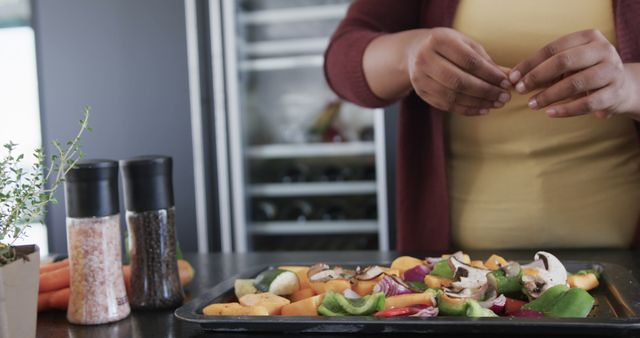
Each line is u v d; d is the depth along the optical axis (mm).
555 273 703
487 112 870
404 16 1143
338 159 2523
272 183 2551
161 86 2316
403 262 812
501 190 1064
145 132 2338
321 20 2467
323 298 664
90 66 2350
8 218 602
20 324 597
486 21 1047
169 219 790
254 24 2480
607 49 780
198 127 2283
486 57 849
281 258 1063
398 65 953
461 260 750
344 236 2533
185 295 833
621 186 1029
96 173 725
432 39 836
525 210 1049
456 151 1112
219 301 729
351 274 762
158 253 777
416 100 1132
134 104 2338
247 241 2396
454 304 625
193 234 2342
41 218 647
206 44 2279
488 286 672
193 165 2316
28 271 603
